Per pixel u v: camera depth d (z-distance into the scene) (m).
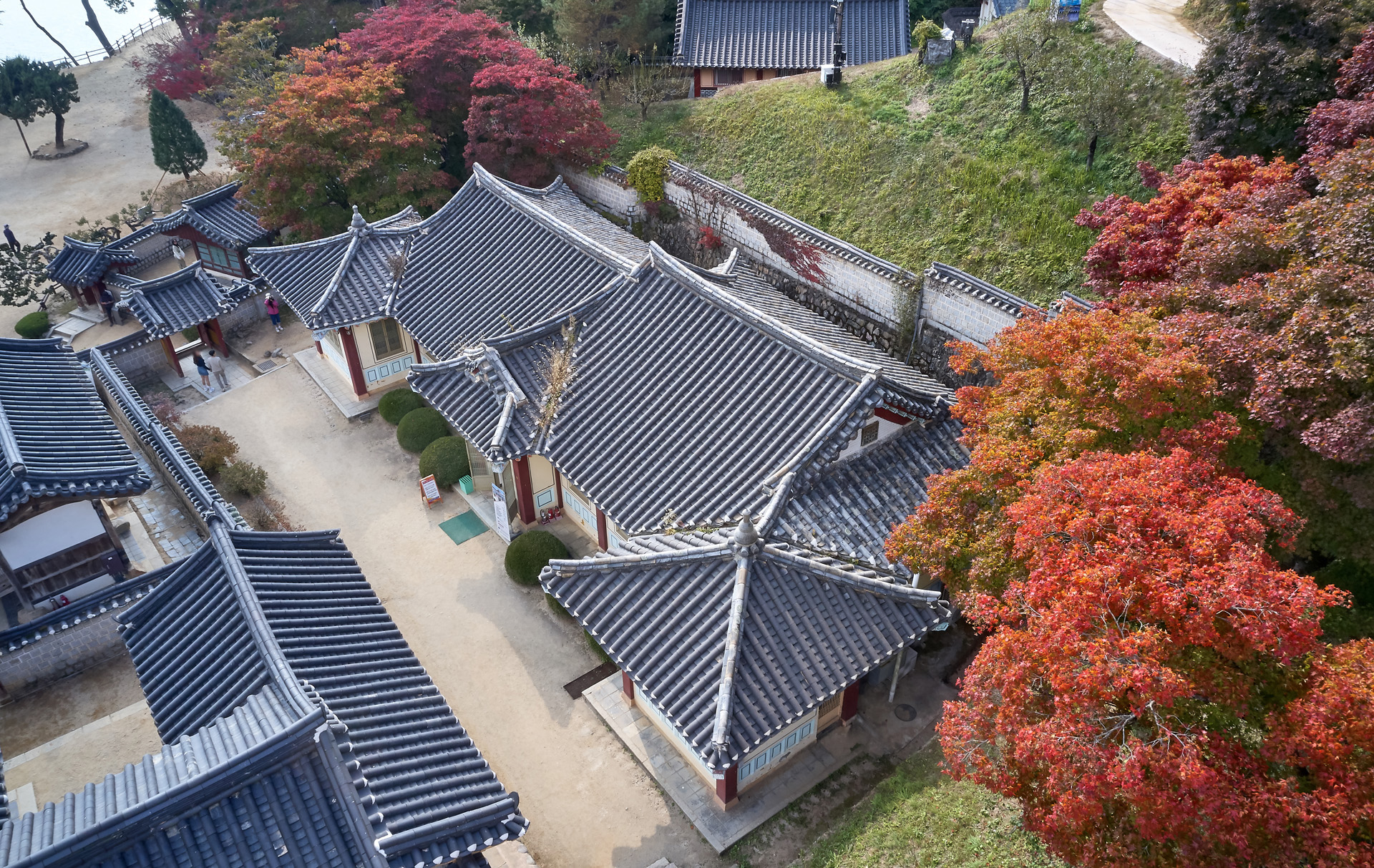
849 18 40.44
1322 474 14.33
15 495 19.19
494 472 22.30
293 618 16.14
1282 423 13.62
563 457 21.09
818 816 17.53
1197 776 9.90
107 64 60.06
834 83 35.75
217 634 15.74
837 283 29.12
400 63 35.62
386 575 23.72
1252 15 21.44
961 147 30.58
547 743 19.34
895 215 30.19
